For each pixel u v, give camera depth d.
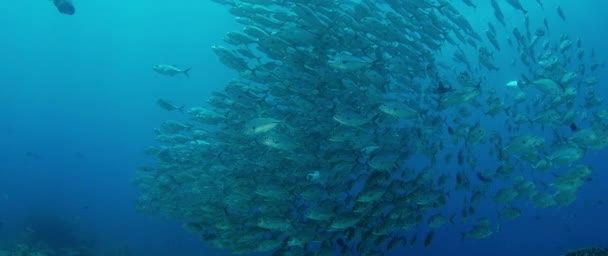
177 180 12.88
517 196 10.11
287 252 9.88
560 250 18.30
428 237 10.27
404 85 11.64
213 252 21.14
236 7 11.89
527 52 12.71
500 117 19.02
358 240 10.17
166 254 22.03
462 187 10.30
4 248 17.95
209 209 10.84
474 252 18.98
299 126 10.73
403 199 9.68
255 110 11.30
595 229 19.19
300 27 10.44
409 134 11.36
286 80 10.45
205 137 13.62
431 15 11.27
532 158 9.94
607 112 10.73
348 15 10.52
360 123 9.12
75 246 21.81
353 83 10.17
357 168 10.21
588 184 21.98
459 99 9.05
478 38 12.12
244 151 11.68
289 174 10.52
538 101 12.16
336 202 9.62
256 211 10.85
